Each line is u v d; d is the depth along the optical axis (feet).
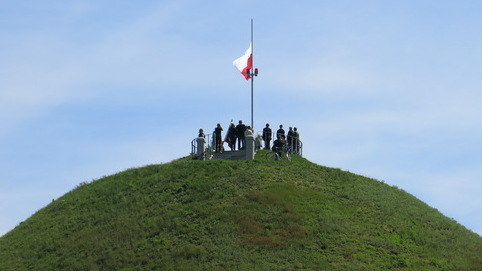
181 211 189.16
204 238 174.50
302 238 174.70
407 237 183.32
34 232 198.70
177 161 239.91
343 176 222.69
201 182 205.46
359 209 196.75
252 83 244.01
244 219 181.98
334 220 184.96
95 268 168.14
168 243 174.19
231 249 168.76
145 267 165.17
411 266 166.50
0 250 192.44
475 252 181.37
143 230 182.39
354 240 175.94
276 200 192.24
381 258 168.86
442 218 204.23
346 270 160.25
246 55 245.04
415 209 205.36
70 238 186.60
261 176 210.38
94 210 202.49
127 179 220.84
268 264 162.30
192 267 161.79
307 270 160.04
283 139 238.89
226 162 220.43
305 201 195.11
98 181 231.09
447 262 171.73
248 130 231.30
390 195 213.87
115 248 176.24
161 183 210.59
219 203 191.83
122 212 196.24
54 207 216.13
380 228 186.09
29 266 176.35
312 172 222.69
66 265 172.24
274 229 178.81
